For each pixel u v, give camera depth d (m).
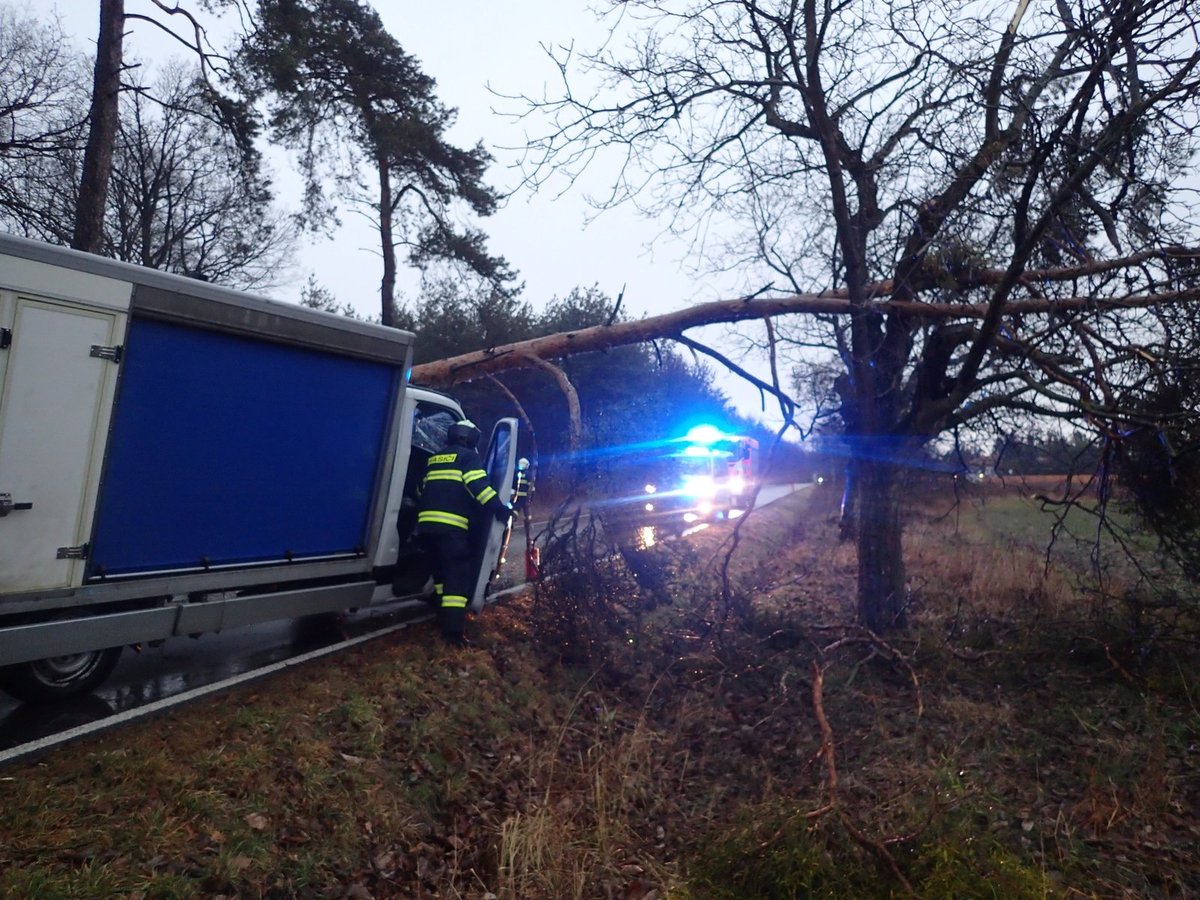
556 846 4.93
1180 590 8.84
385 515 7.79
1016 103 8.04
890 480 9.03
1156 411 8.19
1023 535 17.12
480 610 8.30
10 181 12.70
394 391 7.50
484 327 24.95
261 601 6.59
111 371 5.36
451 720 6.21
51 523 5.16
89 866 3.80
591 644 8.06
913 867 4.70
